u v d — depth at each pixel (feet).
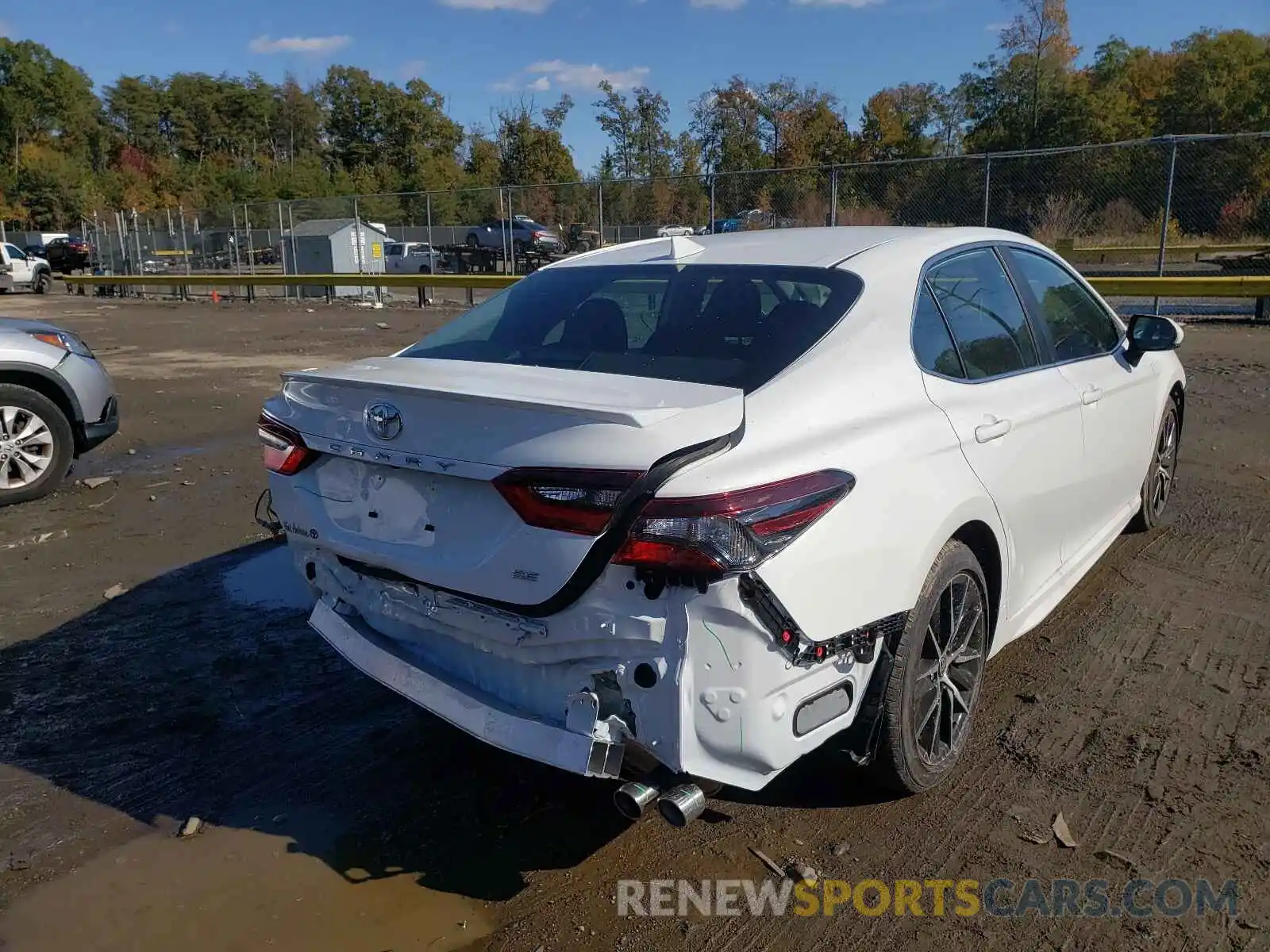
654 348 10.10
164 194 272.72
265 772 11.23
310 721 12.37
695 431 7.88
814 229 12.81
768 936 8.50
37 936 8.66
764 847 9.68
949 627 10.22
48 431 22.33
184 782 11.05
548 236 82.38
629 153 205.57
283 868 9.56
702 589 7.68
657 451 7.66
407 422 8.84
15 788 10.97
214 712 12.61
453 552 8.71
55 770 11.32
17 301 101.81
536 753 8.34
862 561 8.58
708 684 7.88
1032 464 11.55
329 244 88.89
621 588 7.88
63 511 21.42
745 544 7.66
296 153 376.89
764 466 8.07
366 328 62.44
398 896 9.14
